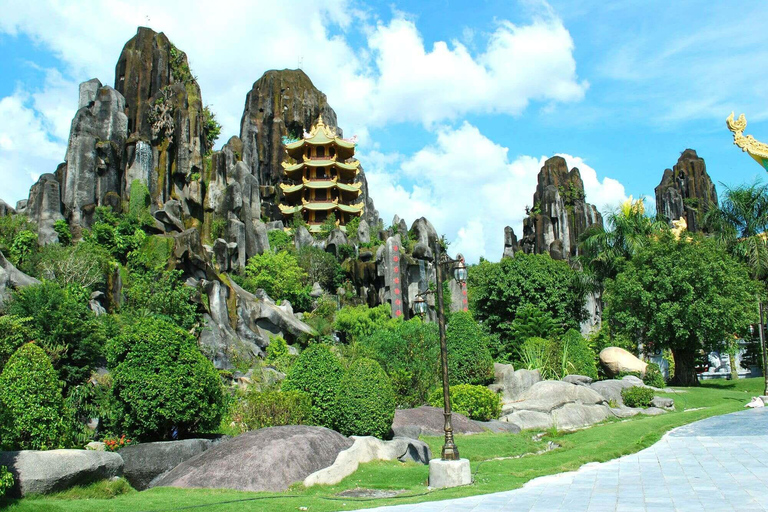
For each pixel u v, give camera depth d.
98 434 19.30
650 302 42.53
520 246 105.38
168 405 17.58
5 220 45.62
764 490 13.61
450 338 34.12
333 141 90.12
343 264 70.25
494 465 19.20
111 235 46.47
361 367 21.41
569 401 30.33
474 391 27.95
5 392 15.10
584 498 13.64
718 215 53.88
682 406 34.88
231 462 16.06
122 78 61.69
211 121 72.94
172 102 60.06
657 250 43.78
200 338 40.06
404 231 90.19
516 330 49.09
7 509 11.59
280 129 100.00
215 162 67.44
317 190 90.19
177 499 13.86
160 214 53.25
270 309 48.09
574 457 20.36
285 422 20.20
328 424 21.41
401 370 30.27
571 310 55.44
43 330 26.75
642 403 33.75
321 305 57.94
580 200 108.06
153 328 18.44
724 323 41.19
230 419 21.02
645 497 13.47
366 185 108.81
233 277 57.06
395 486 16.05
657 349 48.53
